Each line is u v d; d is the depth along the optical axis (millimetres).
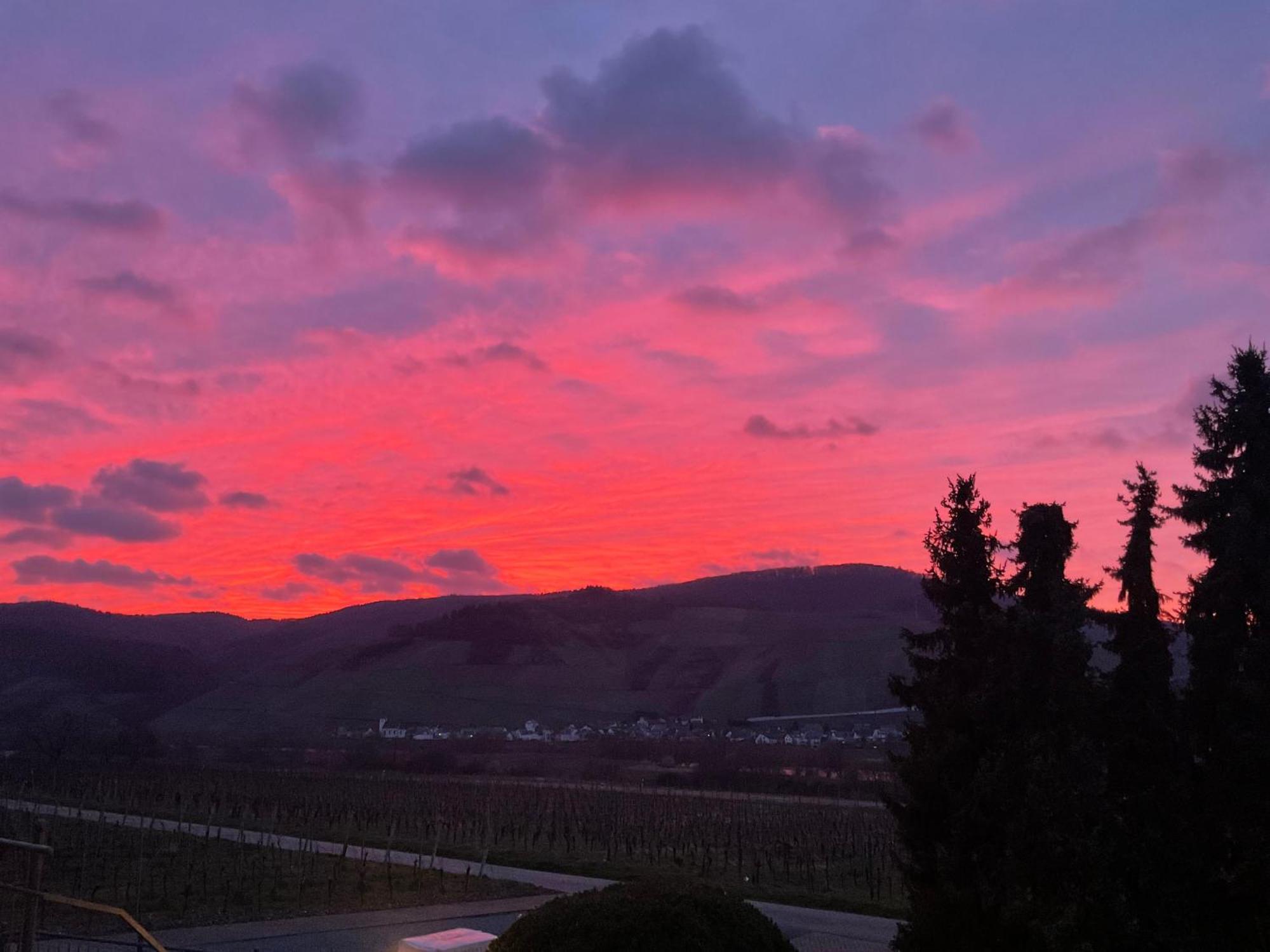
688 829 52500
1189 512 19094
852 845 48719
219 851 40594
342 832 52312
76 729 129250
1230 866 17719
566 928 13094
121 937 24984
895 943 18203
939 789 19062
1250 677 17797
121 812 57125
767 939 13602
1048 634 18266
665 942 12883
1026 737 18188
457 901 31797
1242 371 19203
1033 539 19625
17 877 27672
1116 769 18688
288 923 27766
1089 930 16406
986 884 17672
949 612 19953
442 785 82375
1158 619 19594
